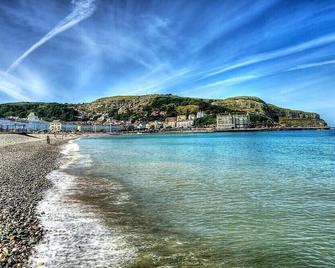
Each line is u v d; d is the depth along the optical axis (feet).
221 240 40.22
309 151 189.06
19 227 42.14
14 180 79.97
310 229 43.73
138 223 47.03
